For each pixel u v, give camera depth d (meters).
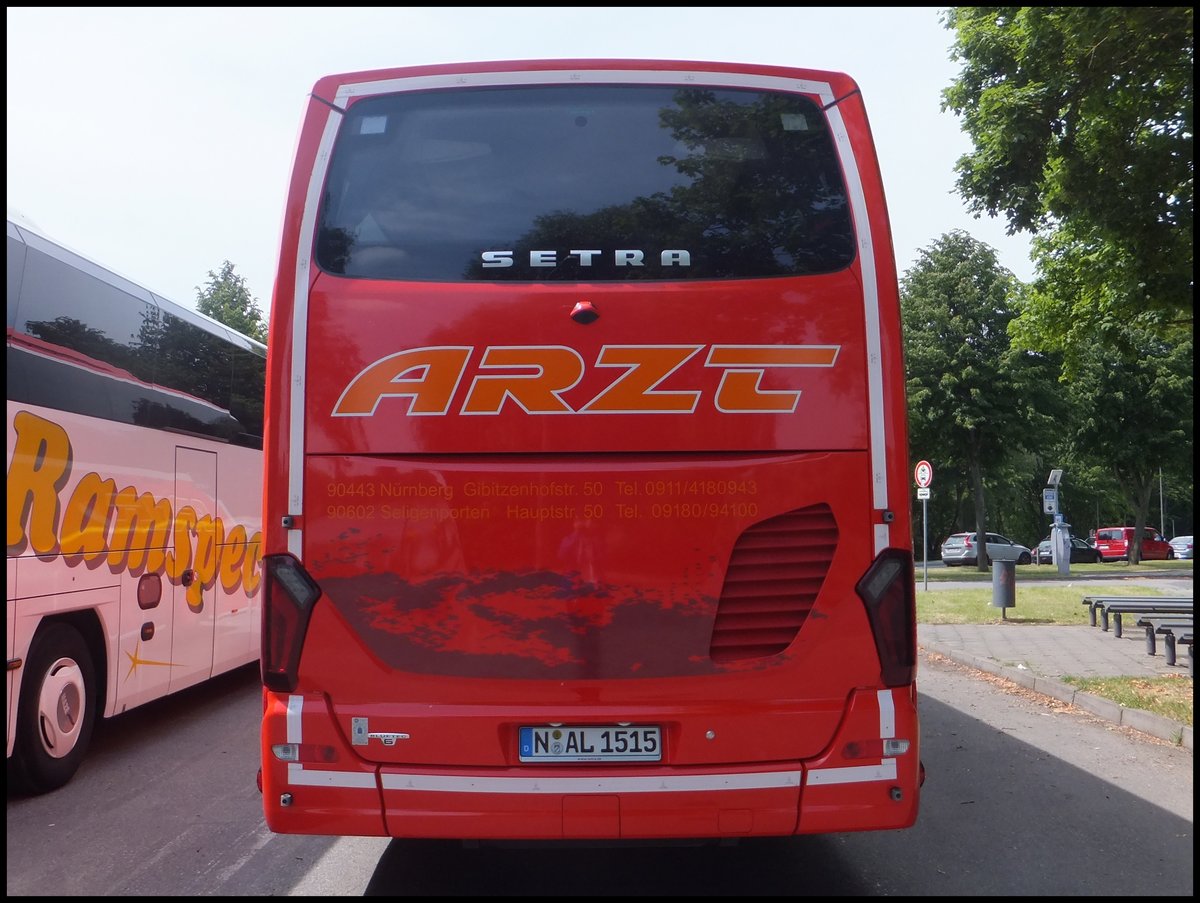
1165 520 77.12
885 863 4.83
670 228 3.91
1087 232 9.23
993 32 10.01
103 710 6.79
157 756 7.16
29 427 5.90
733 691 3.72
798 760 3.71
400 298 3.82
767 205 3.96
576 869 4.70
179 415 7.97
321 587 3.75
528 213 3.92
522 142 4.00
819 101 4.10
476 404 3.78
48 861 4.87
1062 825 5.51
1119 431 39.12
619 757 3.68
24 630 5.80
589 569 3.74
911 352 31.83
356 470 3.77
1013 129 9.20
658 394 3.79
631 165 3.99
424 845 5.09
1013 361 30.81
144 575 7.32
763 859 4.87
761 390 3.81
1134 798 6.07
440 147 4.00
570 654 3.73
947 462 32.44
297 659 3.73
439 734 3.68
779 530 3.79
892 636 3.77
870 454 3.82
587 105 4.05
